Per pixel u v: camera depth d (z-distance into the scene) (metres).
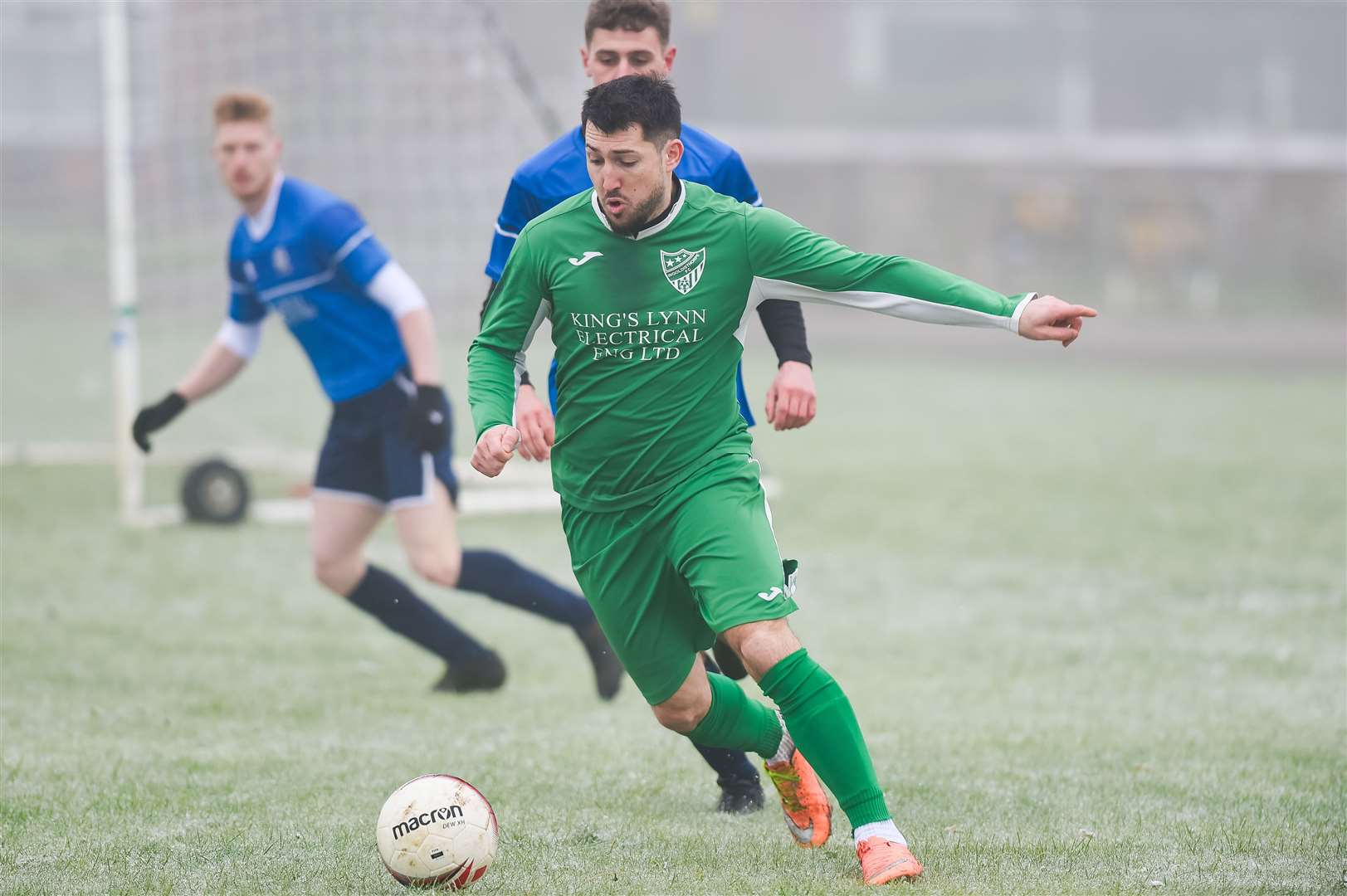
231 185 21.44
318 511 21.84
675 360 13.13
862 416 66.06
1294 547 36.31
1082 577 32.88
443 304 44.69
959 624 28.27
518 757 18.28
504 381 13.37
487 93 42.97
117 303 38.19
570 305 13.10
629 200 12.55
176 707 21.30
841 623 28.34
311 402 59.66
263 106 21.50
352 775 17.27
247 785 16.73
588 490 13.50
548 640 27.53
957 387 80.44
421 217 44.56
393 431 21.50
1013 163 147.88
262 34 44.88
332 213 21.12
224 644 26.02
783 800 14.28
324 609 29.33
